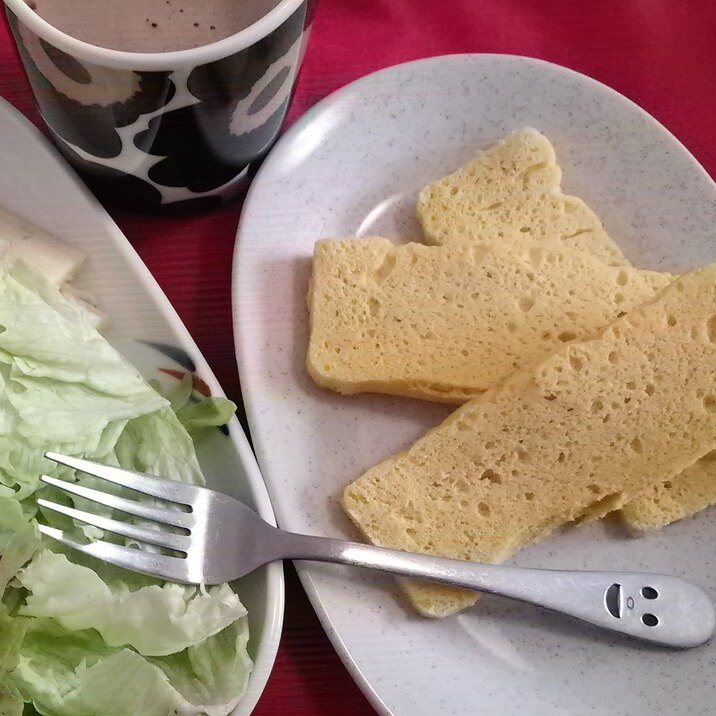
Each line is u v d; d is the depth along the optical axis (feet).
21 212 0.73
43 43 0.57
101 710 0.60
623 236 0.82
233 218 0.81
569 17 0.89
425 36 0.87
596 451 0.74
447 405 0.77
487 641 0.70
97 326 0.71
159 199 0.76
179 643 0.61
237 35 0.58
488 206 0.81
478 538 0.73
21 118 0.71
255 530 0.66
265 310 0.76
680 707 0.70
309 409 0.75
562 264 0.79
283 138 0.78
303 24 0.63
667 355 0.74
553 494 0.73
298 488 0.73
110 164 0.70
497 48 0.88
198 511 0.65
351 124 0.81
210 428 0.70
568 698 0.69
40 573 0.60
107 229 0.72
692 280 0.75
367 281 0.77
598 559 0.74
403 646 0.69
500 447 0.74
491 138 0.83
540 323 0.77
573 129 0.83
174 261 0.79
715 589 0.73
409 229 0.82
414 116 0.82
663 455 0.74
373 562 0.67
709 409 0.75
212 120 0.64
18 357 0.65
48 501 0.64
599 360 0.73
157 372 0.71
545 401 0.73
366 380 0.74
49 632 0.62
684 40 0.88
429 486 0.73
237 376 0.77
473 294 0.78
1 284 0.67
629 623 0.69
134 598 0.61
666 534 0.75
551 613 0.72
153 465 0.67
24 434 0.64
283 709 0.69
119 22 0.63
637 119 0.83
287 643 0.70
